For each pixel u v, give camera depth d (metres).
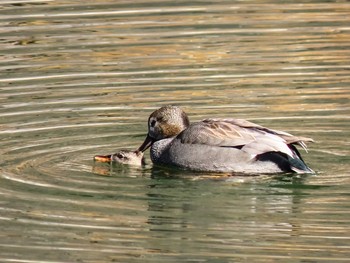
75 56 21.14
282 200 14.59
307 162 16.11
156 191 15.04
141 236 13.45
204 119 16.98
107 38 22.06
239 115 18.22
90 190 15.03
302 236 13.39
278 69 20.45
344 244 13.13
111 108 18.56
